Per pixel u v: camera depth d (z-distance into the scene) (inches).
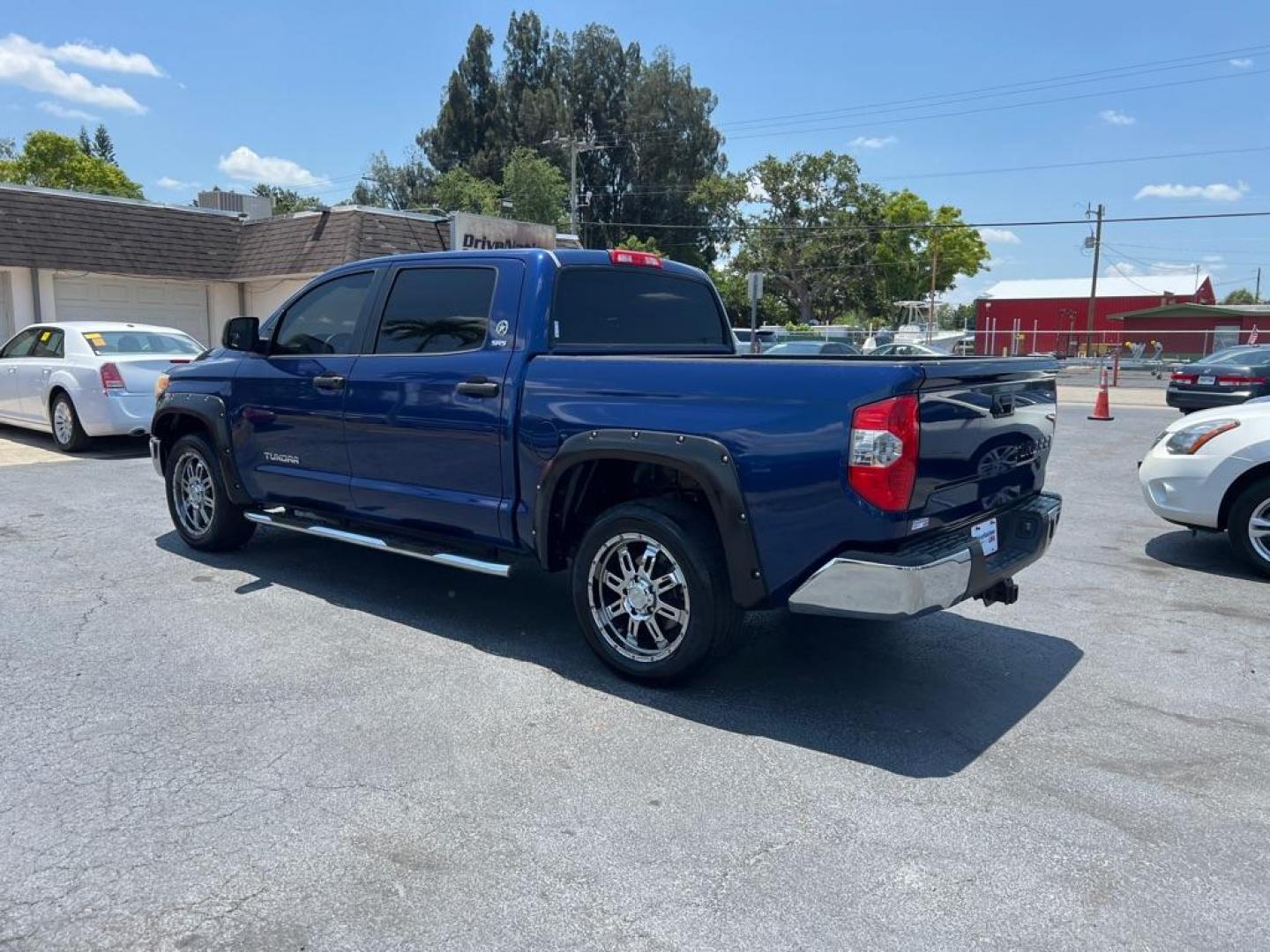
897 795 131.5
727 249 2393.0
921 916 104.3
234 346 225.6
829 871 112.7
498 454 179.8
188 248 776.3
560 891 108.4
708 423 152.4
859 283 2236.7
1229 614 217.6
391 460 199.9
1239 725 156.5
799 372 145.7
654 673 164.9
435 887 109.0
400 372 195.5
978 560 151.3
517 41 2362.2
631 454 159.3
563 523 177.6
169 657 180.4
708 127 2369.6
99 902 105.6
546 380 172.9
